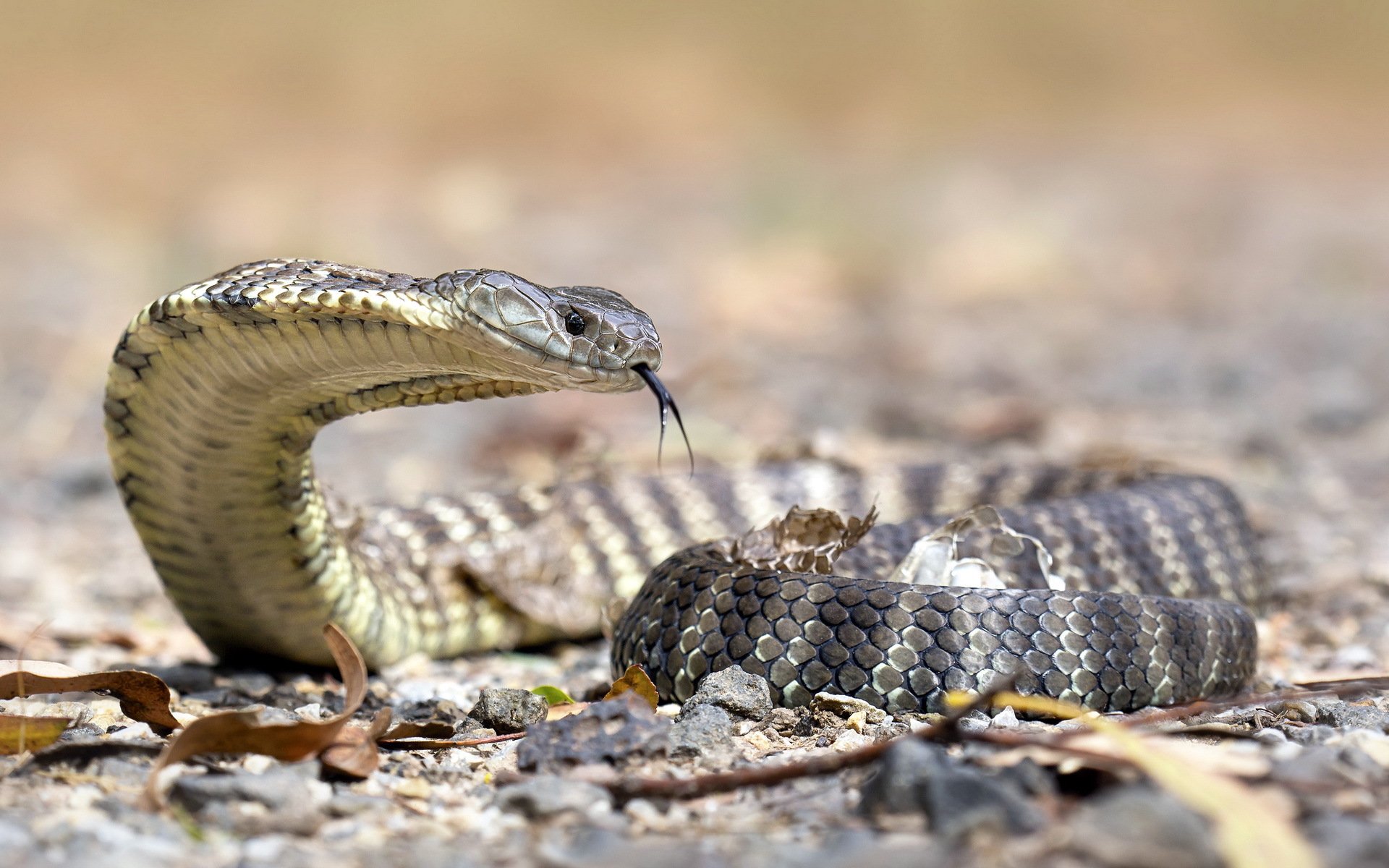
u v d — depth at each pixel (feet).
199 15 230.68
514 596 46.44
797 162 196.54
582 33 247.91
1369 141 230.07
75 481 73.97
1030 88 267.59
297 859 22.88
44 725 28.37
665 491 53.31
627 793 25.86
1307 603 48.57
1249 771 23.82
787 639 32.14
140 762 27.76
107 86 219.20
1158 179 193.06
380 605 41.52
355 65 228.22
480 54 238.48
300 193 166.61
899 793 23.65
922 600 31.81
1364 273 137.39
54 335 106.52
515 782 26.99
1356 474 71.00
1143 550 44.24
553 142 217.15
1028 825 22.16
